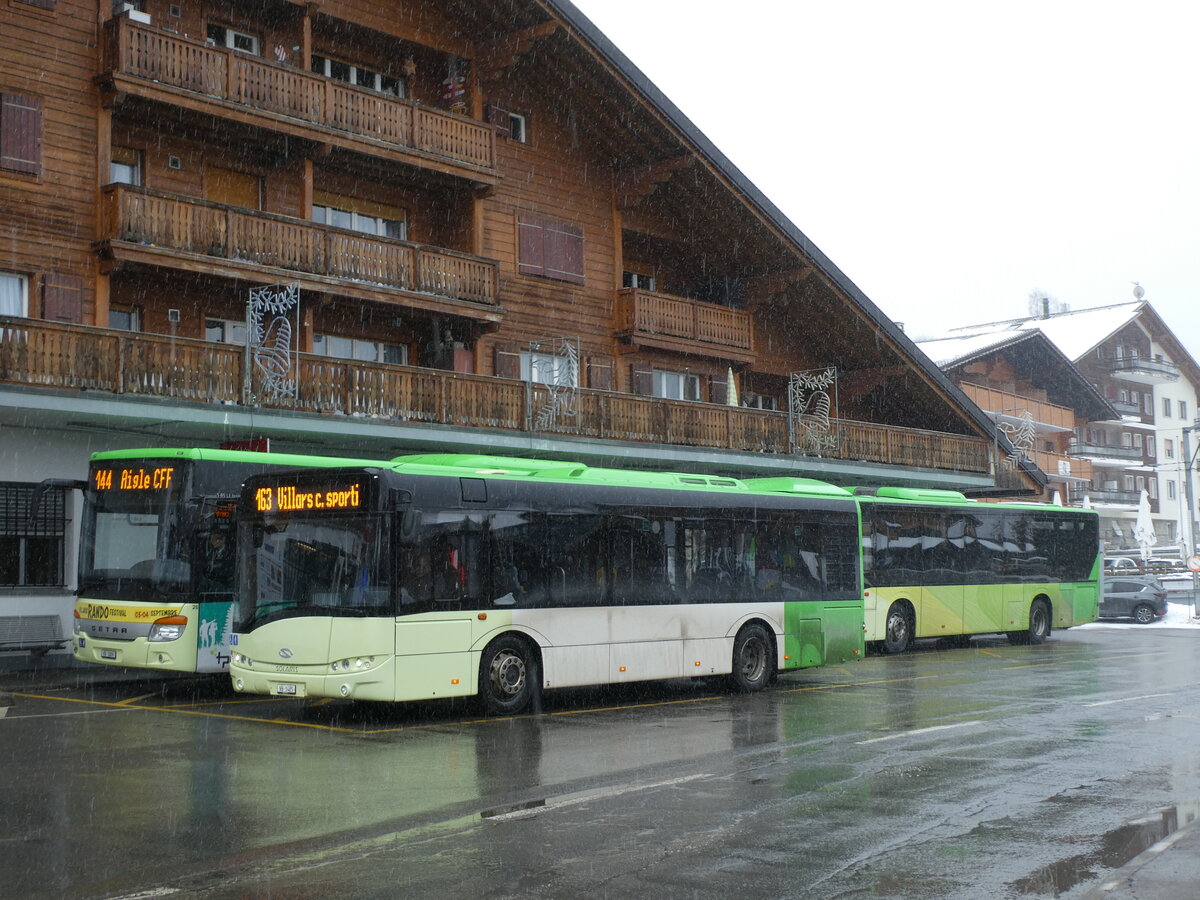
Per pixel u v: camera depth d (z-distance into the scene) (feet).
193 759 38.45
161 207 76.84
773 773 36.06
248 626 48.29
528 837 27.71
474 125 96.12
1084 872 24.71
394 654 46.60
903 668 75.20
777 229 115.14
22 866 24.98
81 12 77.25
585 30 98.89
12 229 73.26
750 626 61.26
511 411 91.91
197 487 57.16
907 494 91.76
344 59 93.97
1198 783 34.45
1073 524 104.47
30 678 64.90
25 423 72.02
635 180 110.11
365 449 88.48
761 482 65.87
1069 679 66.49
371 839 27.48
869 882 23.98
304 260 83.51
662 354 114.11
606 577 55.06
